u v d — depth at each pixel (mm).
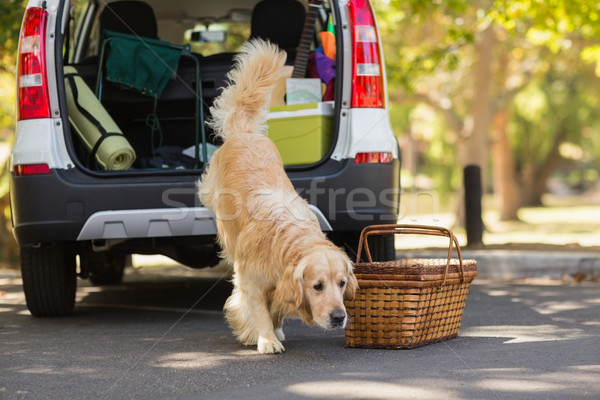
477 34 20219
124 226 6148
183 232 6184
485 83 21703
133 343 5781
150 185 6160
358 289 5422
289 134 6441
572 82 34469
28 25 6352
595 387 4242
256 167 5906
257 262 5414
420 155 51719
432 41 21906
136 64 7211
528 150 37094
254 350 5477
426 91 23859
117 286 9961
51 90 6297
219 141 7746
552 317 6730
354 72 6289
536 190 44969
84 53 8773
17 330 6391
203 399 4137
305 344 5719
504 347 5414
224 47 9406
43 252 6754
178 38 9203
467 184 12008
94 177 6227
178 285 9961
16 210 6297
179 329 6406
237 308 5641
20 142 6266
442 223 24250
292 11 8109
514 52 23750
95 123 6656
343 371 4734
